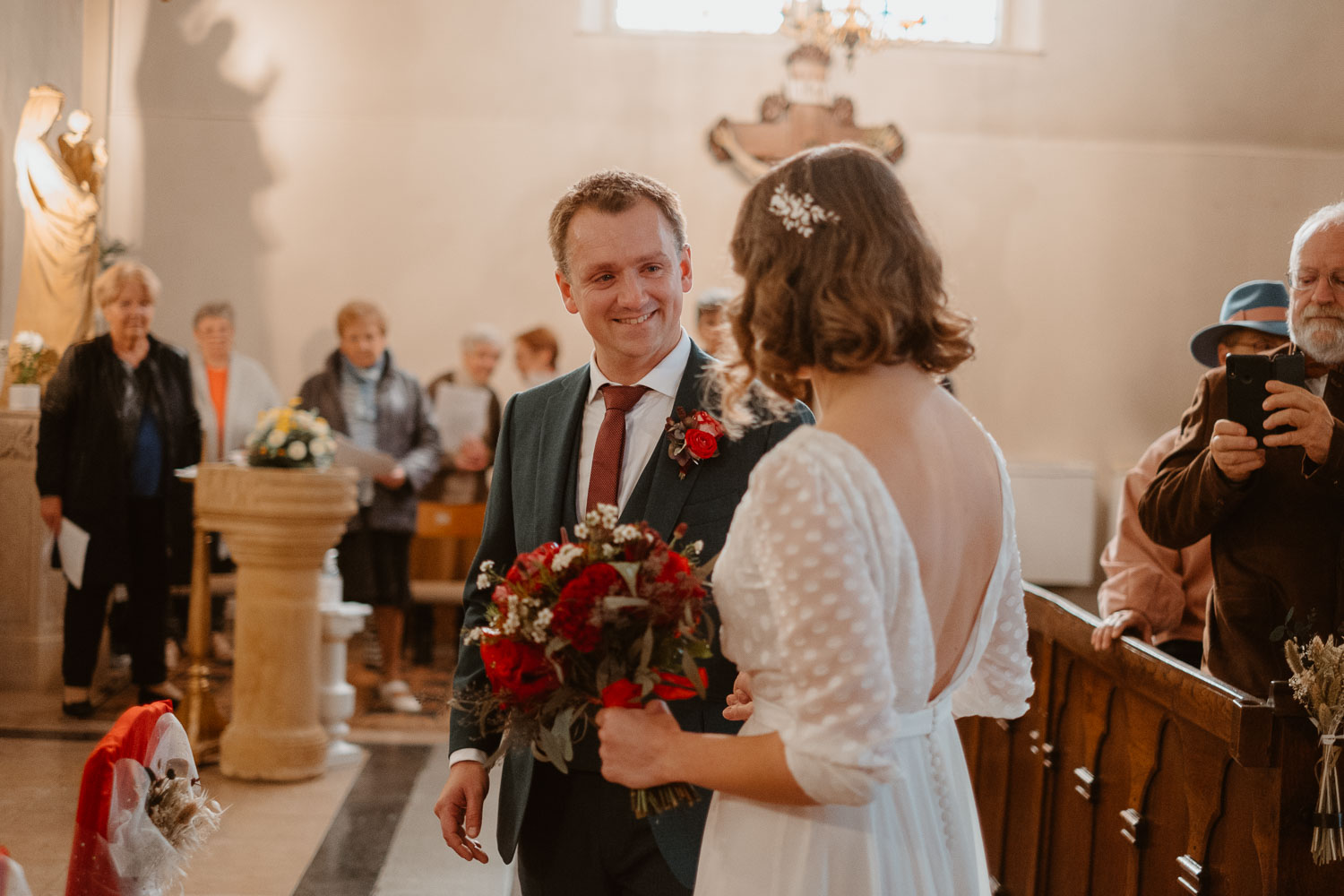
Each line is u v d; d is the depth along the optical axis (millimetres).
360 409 5891
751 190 1375
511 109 8031
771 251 1320
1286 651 1915
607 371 2008
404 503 5727
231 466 4359
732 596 1331
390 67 7988
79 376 5082
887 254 1285
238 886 3463
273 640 4406
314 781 4449
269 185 7949
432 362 8055
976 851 1448
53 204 6207
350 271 8008
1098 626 2578
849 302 1270
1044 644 2971
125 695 5566
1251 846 1949
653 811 1382
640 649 1346
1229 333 3510
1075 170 8109
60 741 4738
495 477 2121
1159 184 8125
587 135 8047
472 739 1927
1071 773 2777
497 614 1440
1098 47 8078
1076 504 7941
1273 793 1892
